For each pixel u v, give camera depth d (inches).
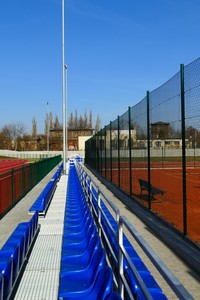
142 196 493.0
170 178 646.5
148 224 355.3
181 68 286.4
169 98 328.2
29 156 3043.8
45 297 182.5
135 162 514.3
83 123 4940.9
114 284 171.3
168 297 185.5
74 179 761.0
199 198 476.4
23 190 619.8
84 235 241.6
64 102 1147.9
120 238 158.4
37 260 242.2
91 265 173.8
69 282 162.7
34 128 4645.7
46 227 350.6
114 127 691.4
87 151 1615.4
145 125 435.5
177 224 326.6
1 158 2967.5
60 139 4050.2
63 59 1118.4
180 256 255.9
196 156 412.5
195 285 201.5
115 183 679.7
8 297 168.6
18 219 409.7
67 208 374.0
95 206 321.7
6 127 4210.1
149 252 97.9
